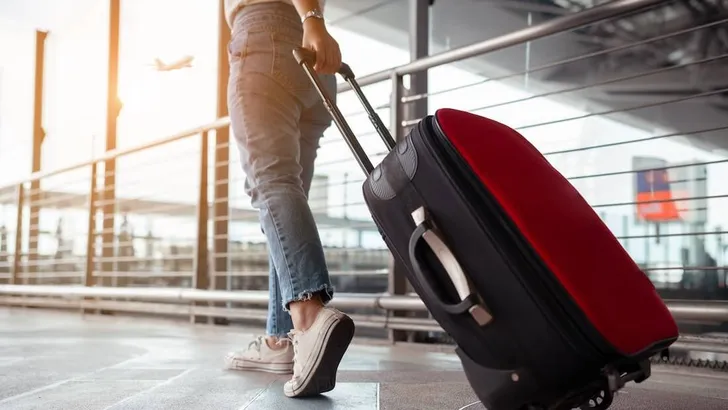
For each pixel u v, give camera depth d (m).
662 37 1.79
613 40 2.96
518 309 0.78
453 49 2.23
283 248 1.25
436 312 0.88
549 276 0.76
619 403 1.21
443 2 3.14
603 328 0.74
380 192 0.90
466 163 0.81
